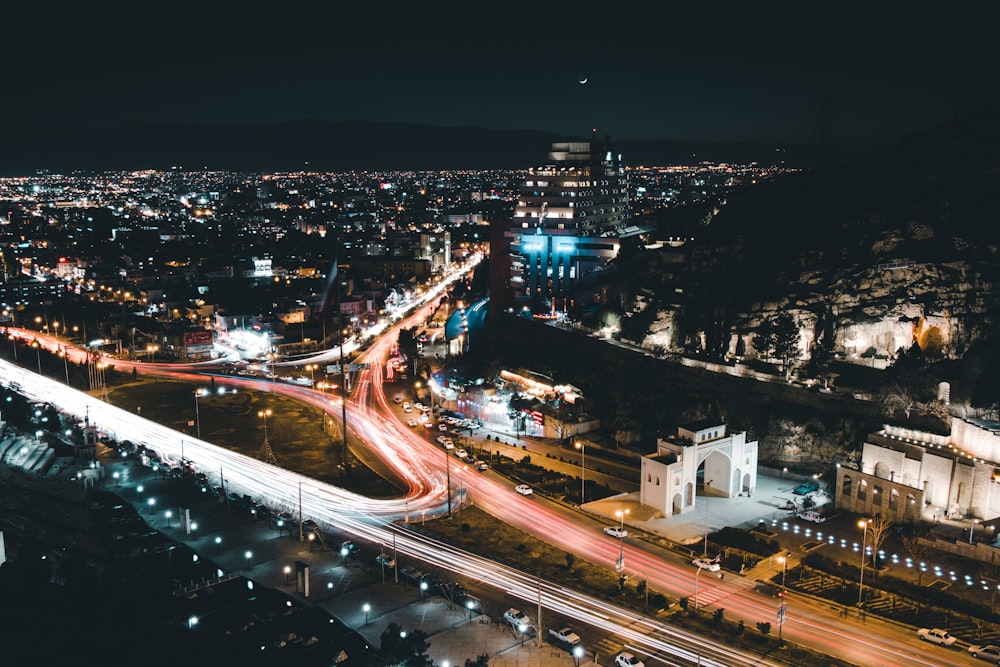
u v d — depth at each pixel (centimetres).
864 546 11438
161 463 15638
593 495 13975
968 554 11444
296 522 12938
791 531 12481
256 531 12575
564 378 18938
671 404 16875
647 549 11994
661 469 13012
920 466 12744
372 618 10019
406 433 17750
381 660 8375
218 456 16312
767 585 10906
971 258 16475
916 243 17412
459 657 9225
